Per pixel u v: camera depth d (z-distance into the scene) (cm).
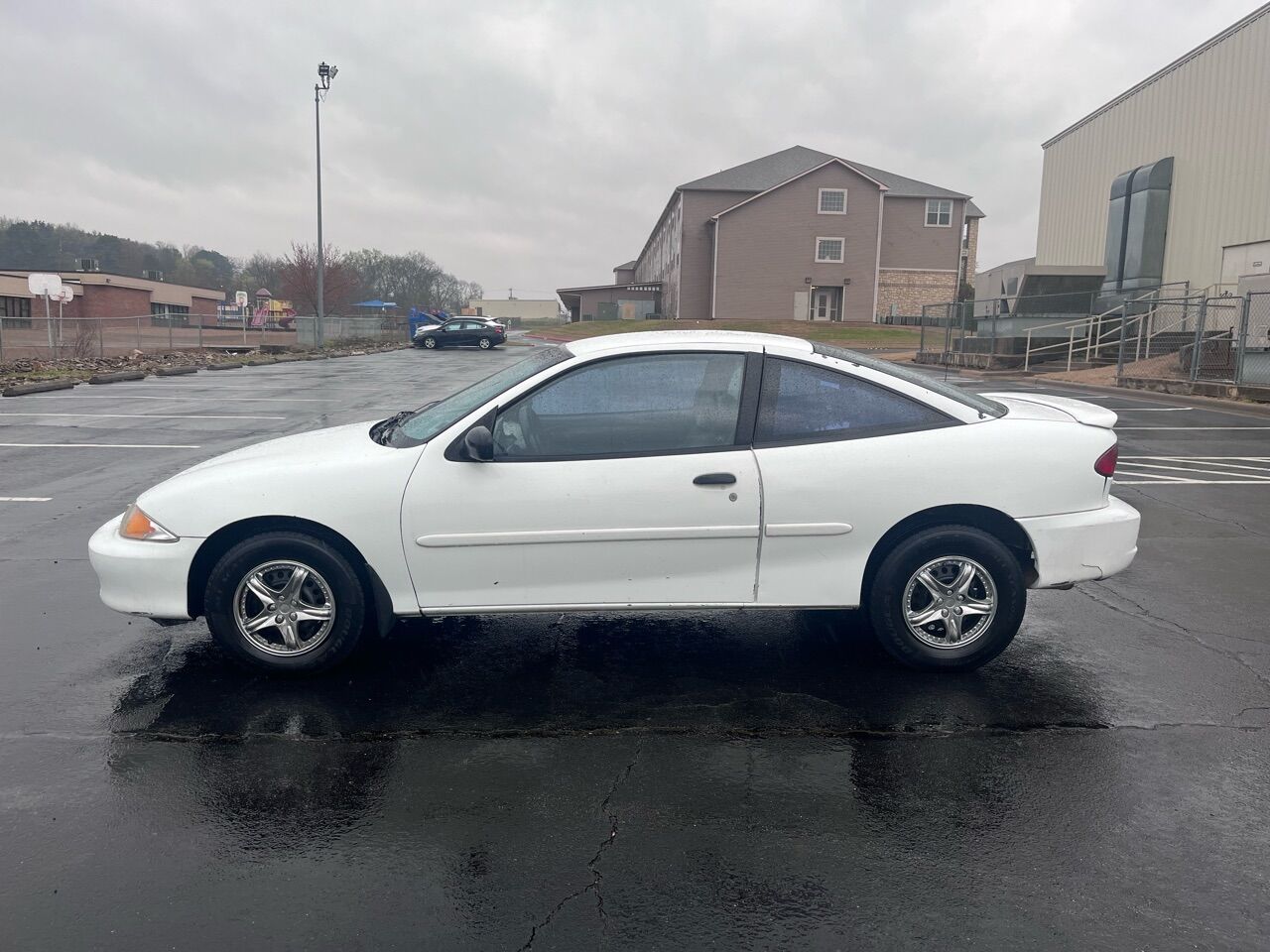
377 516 403
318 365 2973
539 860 285
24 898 263
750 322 4806
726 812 312
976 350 2727
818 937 250
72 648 459
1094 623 501
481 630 491
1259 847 291
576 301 8825
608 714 388
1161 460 1064
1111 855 287
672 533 407
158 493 416
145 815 308
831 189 5034
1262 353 1645
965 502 412
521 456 408
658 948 245
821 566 415
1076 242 2825
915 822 306
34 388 1805
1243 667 437
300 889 270
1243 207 2075
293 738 365
